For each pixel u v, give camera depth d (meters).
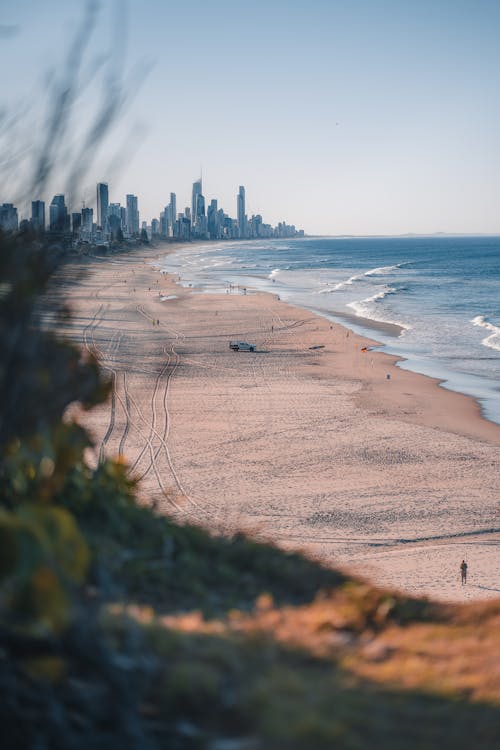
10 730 3.81
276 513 29.53
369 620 7.68
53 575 3.72
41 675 4.10
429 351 71.75
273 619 6.92
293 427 43.19
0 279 3.64
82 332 78.06
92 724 4.09
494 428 43.72
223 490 32.06
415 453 38.34
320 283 156.38
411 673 5.82
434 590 22.80
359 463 36.47
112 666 4.38
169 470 34.69
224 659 5.36
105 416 43.94
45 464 4.75
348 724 4.77
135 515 8.69
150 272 177.75
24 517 3.83
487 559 25.62
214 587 8.10
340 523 28.77
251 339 77.62
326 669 5.86
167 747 4.24
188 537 9.02
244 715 4.67
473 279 171.38
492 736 4.71
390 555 25.86
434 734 4.74
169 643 5.41
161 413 45.59
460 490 32.81
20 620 3.90
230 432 41.72
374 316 99.06
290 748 4.38
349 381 57.38
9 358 3.69
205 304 110.12
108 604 5.77
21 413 3.82
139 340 74.94
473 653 6.58
